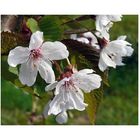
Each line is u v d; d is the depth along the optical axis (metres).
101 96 0.31
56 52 0.29
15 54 0.29
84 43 0.31
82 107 0.31
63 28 0.31
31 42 0.29
